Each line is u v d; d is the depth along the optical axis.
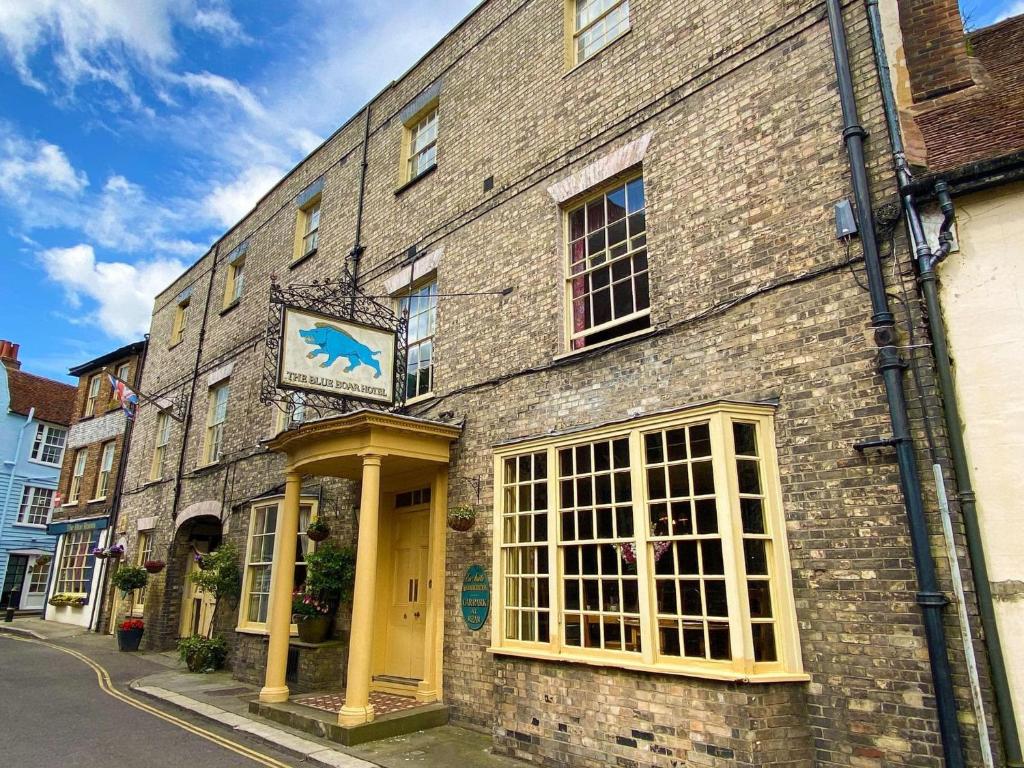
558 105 8.88
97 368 23.31
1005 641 4.49
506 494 7.80
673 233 7.07
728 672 5.28
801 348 5.79
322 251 13.34
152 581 15.98
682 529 5.94
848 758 4.92
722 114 6.93
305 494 11.52
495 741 6.84
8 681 10.96
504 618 7.40
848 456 5.32
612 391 7.19
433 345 9.94
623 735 5.84
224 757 6.70
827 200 5.91
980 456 4.82
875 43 5.90
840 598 5.16
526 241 8.81
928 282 5.17
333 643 9.78
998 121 5.73
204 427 15.88
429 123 11.68
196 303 18.22
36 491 29.09
